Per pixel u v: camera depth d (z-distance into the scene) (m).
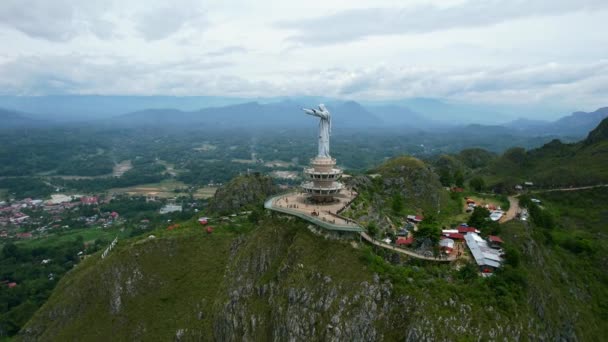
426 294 78.31
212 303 106.19
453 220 128.12
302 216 104.88
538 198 165.75
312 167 120.50
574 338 85.69
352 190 138.12
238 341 93.06
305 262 91.88
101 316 116.31
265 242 105.38
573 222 148.88
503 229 108.19
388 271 83.69
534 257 98.62
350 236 94.00
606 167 180.38
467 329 72.50
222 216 169.38
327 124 120.56
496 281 81.75
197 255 125.56
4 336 144.50
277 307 88.88
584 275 109.94
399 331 76.19
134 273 120.94
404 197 146.25
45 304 134.88
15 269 196.50
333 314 80.31
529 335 74.69
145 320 110.44
